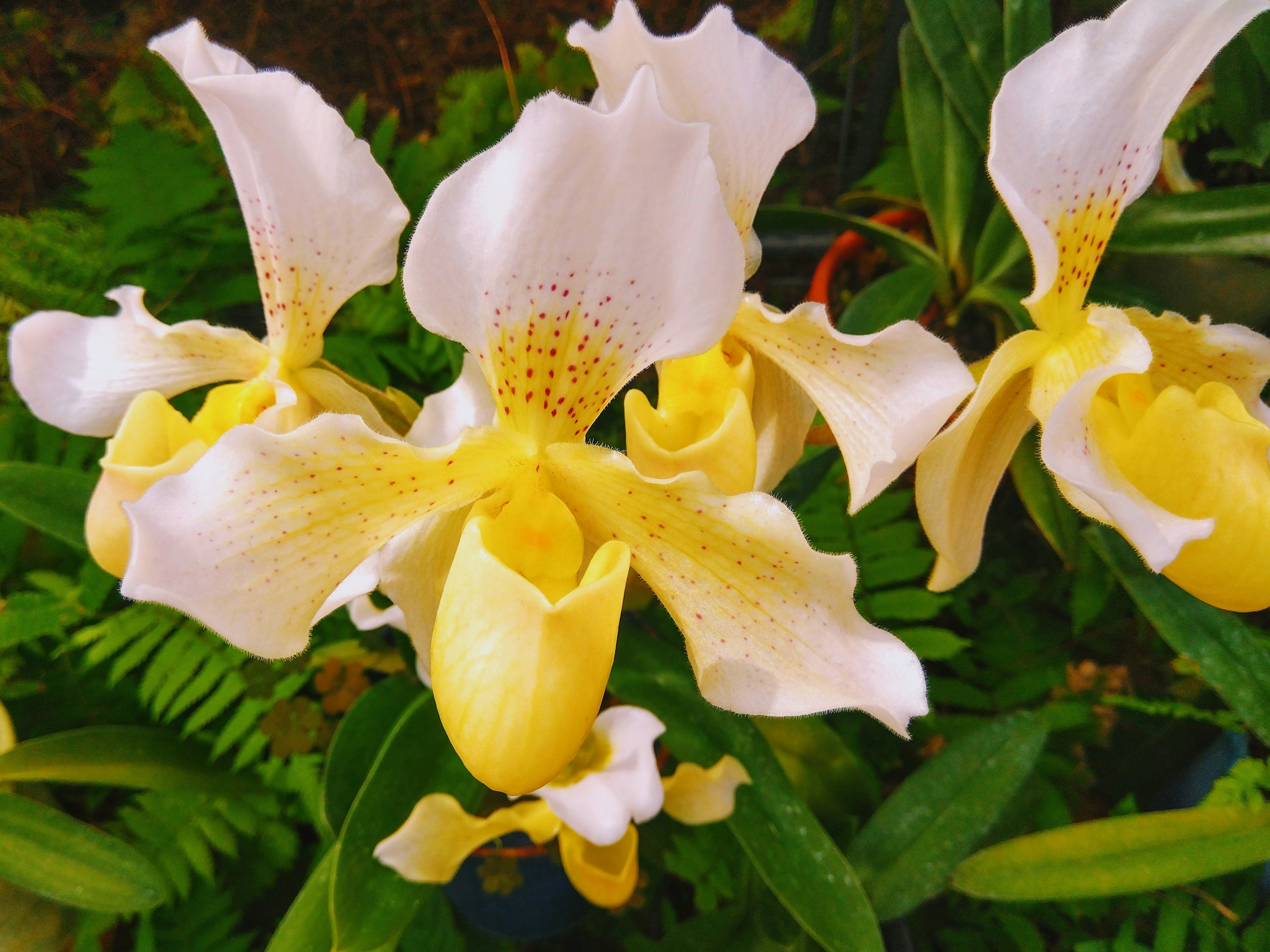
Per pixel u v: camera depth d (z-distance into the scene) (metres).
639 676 0.23
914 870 0.21
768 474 0.21
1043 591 0.33
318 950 0.20
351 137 0.16
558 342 0.14
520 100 0.37
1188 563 0.16
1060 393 0.16
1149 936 0.26
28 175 0.42
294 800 0.27
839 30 0.43
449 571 0.17
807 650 0.15
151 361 0.20
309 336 0.18
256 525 0.14
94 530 0.20
